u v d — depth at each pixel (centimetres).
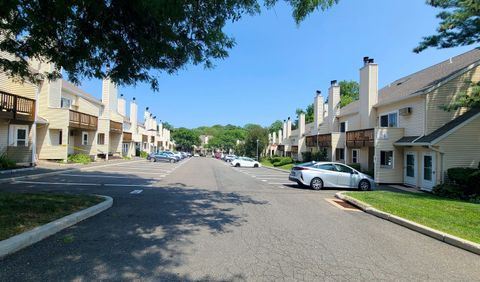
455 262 547
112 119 4266
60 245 546
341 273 474
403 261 541
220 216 848
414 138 1905
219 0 678
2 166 1750
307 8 684
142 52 781
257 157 6228
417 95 1889
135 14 676
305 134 4278
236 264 493
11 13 717
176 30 731
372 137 2175
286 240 641
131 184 1525
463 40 1471
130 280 416
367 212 1008
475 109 1783
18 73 1032
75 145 3194
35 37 766
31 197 883
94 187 1360
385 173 2073
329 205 1131
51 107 2614
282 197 1291
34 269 437
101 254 509
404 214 902
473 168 1582
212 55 821
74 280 406
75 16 692
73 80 927
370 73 2470
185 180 1859
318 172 1647
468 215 914
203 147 13188
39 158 2575
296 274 463
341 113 3134
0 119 1881
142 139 5941
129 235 627
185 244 584
